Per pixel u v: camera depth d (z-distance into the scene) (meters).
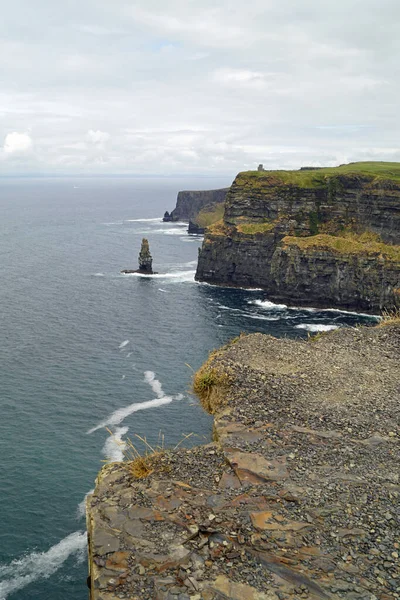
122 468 14.87
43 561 31.62
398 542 11.81
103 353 69.81
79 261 147.12
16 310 91.31
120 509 12.96
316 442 15.53
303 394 18.48
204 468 14.55
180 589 10.83
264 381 19.14
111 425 48.72
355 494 13.34
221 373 19.67
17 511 35.78
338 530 12.16
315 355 22.42
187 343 75.81
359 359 22.31
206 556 11.60
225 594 10.70
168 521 12.52
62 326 82.25
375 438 15.79
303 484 13.65
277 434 15.87
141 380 60.34
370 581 10.84
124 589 10.91
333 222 126.50
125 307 97.06
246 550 11.73
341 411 17.36
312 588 10.78
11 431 46.84
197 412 51.72
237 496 13.28
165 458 15.06
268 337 24.17
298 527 12.23
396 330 25.55
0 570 30.86
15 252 161.50
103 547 11.88
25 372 61.56
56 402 53.38
